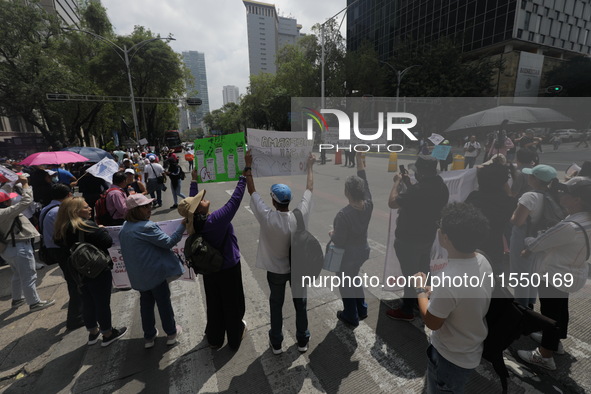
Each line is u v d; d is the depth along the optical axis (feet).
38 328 10.38
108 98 69.26
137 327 10.15
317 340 9.11
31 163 17.13
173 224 10.48
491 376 7.61
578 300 10.11
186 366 8.38
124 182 14.60
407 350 8.62
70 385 7.93
